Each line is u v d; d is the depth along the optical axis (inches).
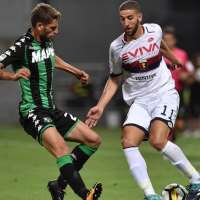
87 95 2815.0
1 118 2780.5
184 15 3924.7
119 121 2706.7
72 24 3794.3
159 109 908.6
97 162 1486.2
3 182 1186.6
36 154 1621.6
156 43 916.6
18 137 2071.9
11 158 1537.9
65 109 2854.3
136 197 1055.0
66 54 3794.3
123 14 898.7
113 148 1813.5
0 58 861.8
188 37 3929.6
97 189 829.8
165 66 939.3
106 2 3809.1
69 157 860.6
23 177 1246.9
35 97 880.3
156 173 1318.9
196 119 2460.6
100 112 922.1
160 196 935.0
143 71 920.3
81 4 3809.1
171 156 905.5
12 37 2778.1
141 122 904.9
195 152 1779.0
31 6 2733.8
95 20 3811.5
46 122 866.1
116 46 920.9
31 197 1047.0
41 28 874.8
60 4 3794.3
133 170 883.4
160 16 3833.7
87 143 900.0
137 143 895.7
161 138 888.9
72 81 3038.9
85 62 3799.2
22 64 880.3
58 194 899.4
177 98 930.1
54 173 1301.7
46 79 886.4
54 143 855.7
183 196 927.0
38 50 880.9
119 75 943.0
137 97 930.7
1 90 2780.5
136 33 911.0
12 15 2770.7
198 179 922.7
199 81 2426.2
